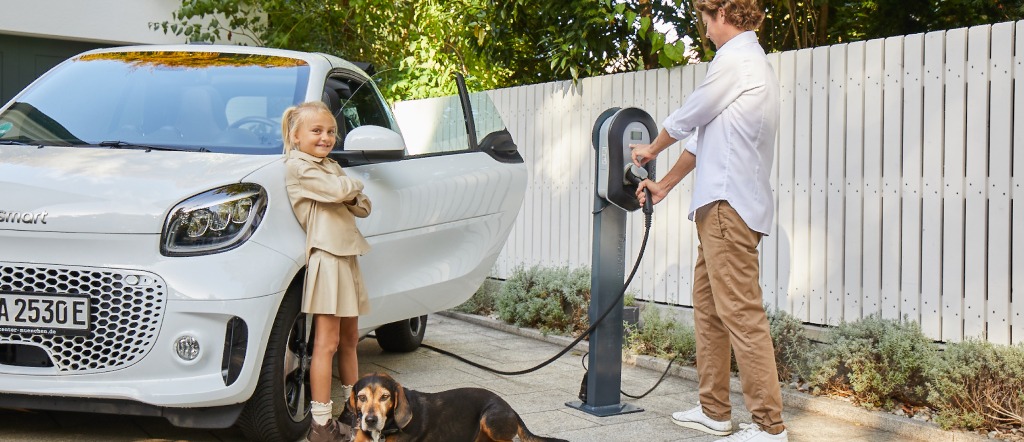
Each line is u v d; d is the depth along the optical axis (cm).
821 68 545
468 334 706
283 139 404
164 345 353
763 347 400
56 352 355
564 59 753
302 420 409
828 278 543
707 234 404
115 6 1009
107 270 353
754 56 397
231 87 458
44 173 372
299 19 1071
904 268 504
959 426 418
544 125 773
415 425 331
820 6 791
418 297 473
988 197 466
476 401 354
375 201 436
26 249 355
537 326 702
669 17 781
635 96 683
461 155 523
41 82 480
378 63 1123
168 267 352
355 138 417
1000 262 461
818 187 547
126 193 361
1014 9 748
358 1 1043
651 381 546
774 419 401
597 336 464
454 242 504
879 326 478
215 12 1062
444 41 1058
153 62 482
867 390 464
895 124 507
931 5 784
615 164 441
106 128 438
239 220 362
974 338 470
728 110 397
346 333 407
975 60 470
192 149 417
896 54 505
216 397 355
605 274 464
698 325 434
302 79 464
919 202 497
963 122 476
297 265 377
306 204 379
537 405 479
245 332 357
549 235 772
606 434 427
